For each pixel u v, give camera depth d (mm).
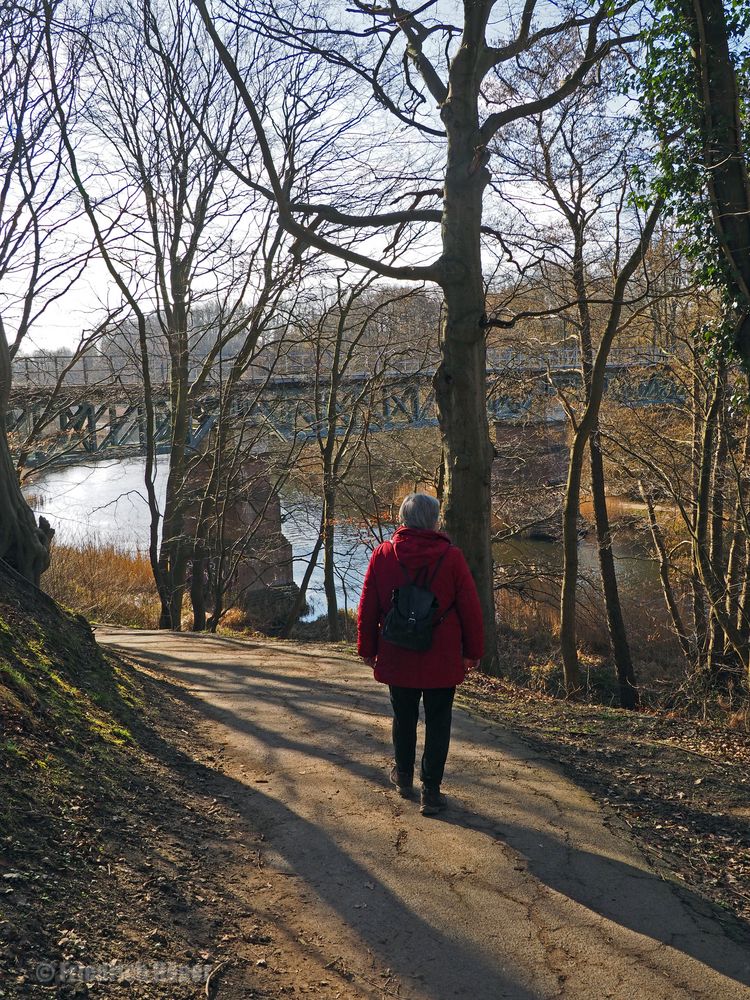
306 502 19812
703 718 12875
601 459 16328
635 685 16469
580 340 15125
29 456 16875
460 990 2725
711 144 9258
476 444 9898
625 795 4785
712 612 16109
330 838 3773
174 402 16766
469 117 9547
